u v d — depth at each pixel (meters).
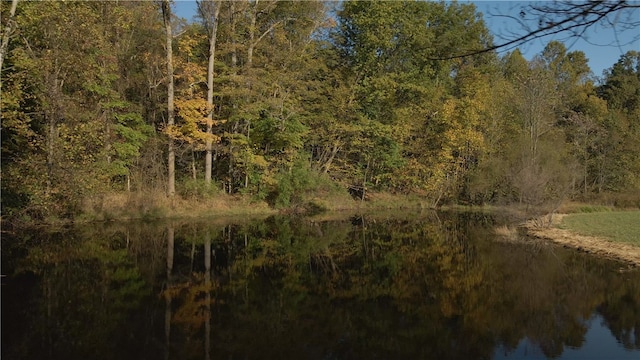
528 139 27.95
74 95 19.42
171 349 7.32
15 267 12.21
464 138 32.69
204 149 24.84
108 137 20.09
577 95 44.19
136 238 16.88
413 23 33.22
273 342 7.79
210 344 7.58
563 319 9.06
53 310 9.05
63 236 16.56
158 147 25.06
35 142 17.30
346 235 20.11
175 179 25.83
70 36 17.52
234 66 25.66
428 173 33.91
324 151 32.28
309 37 29.77
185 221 21.61
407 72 34.56
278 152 27.80
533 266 13.81
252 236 18.73
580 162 34.62
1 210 16.80
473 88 34.62
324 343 7.78
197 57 28.34
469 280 12.25
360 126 30.73
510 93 34.97
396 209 32.06
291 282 11.87
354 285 11.71
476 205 34.09
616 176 35.31
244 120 27.12
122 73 25.06
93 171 18.58
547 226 21.22
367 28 31.38
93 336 7.77
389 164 32.28
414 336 8.23
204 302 9.88
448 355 7.30
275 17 29.38
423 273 13.13
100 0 20.47
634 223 21.61
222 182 26.64
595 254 15.27
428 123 35.00
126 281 11.31
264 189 26.41
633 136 37.25
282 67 27.42
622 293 10.82
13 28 15.46
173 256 14.32
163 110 25.92
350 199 31.81
